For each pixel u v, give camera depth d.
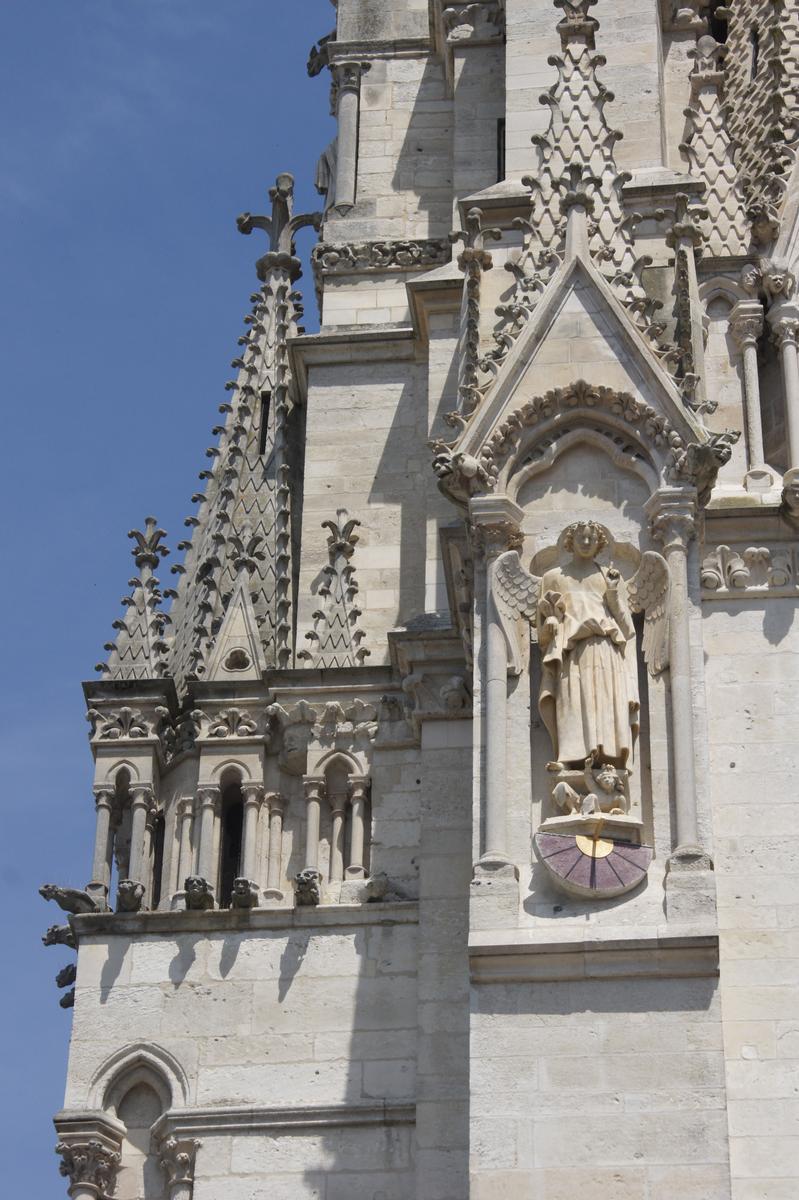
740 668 47.72
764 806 46.38
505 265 50.66
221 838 50.56
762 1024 44.44
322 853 50.03
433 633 50.66
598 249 50.00
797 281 52.09
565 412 48.34
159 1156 47.38
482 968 43.53
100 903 49.34
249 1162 46.88
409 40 60.56
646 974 43.25
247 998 48.34
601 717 45.56
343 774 50.59
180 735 51.50
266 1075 47.62
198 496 55.19
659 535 47.09
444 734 50.06
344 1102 47.19
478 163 57.72
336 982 48.38
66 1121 47.31
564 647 46.22
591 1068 42.59
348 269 57.47
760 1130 43.53
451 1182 45.91
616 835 44.72
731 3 59.59
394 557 53.91
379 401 55.62
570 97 52.53
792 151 54.12
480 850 44.81
